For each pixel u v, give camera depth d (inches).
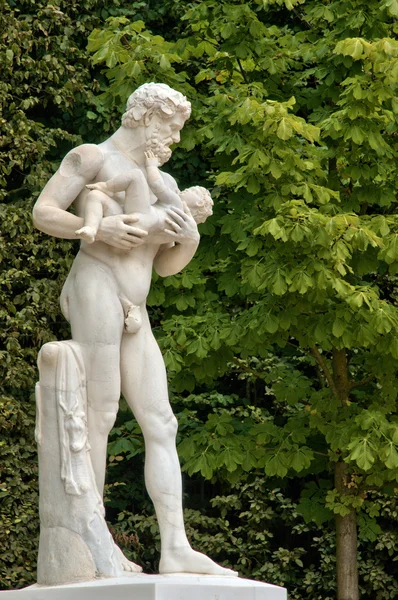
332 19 669.3
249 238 644.7
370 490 679.1
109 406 403.9
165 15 857.5
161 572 404.5
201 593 378.0
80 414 399.9
